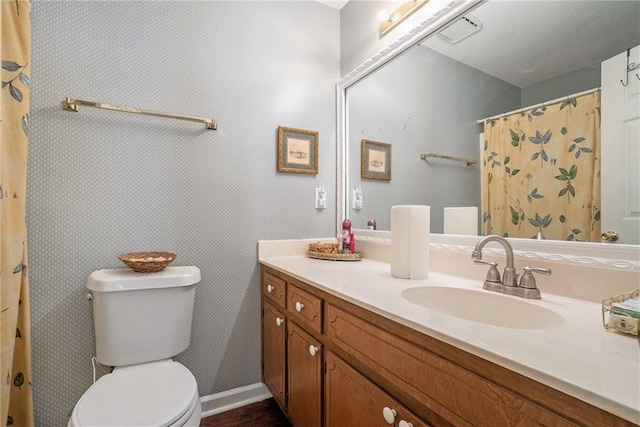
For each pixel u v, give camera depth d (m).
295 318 1.33
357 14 1.82
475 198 1.21
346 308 0.97
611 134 0.85
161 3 1.49
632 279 0.79
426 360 0.68
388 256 1.57
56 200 1.28
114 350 1.23
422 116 1.43
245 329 1.67
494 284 0.98
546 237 0.99
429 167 1.40
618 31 0.84
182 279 1.32
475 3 1.18
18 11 1.12
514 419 0.51
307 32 1.86
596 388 0.42
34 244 1.24
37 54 1.25
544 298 0.90
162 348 1.30
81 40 1.32
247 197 1.67
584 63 0.91
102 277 1.23
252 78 1.69
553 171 0.98
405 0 1.49
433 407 0.66
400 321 0.74
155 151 1.46
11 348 1.07
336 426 1.03
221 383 1.61
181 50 1.52
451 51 1.29
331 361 1.05
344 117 1.93
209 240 1.58
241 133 1.66
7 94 1.09
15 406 1.15
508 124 1.10
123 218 1.39
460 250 1.22
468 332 0.63
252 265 1.69
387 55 1.59
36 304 1.24
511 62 1.09
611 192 0.85
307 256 1.81
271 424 1.50
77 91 1.31
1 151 1.02
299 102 1.83
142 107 1.43
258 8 1.72
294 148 1.80
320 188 1.89
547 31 1.00
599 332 0.63
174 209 1.50
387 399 0.79
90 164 1.33
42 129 1.25
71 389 1.30
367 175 1.77
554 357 0.51
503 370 0.53
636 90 0.81
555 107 0.97
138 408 0.93
